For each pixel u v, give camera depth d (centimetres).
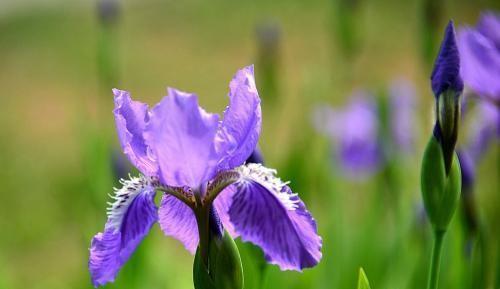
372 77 199
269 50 100
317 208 104
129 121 61
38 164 196
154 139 59
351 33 101
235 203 60
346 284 89
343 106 111
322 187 101
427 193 63
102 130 100
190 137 58
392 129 94
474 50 77
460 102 63
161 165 59
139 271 84
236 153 61
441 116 63
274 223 59
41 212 169
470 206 73
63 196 173
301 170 92
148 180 61
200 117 58
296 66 240
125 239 60
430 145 63
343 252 88
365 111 108
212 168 60
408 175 102
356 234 93
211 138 59
